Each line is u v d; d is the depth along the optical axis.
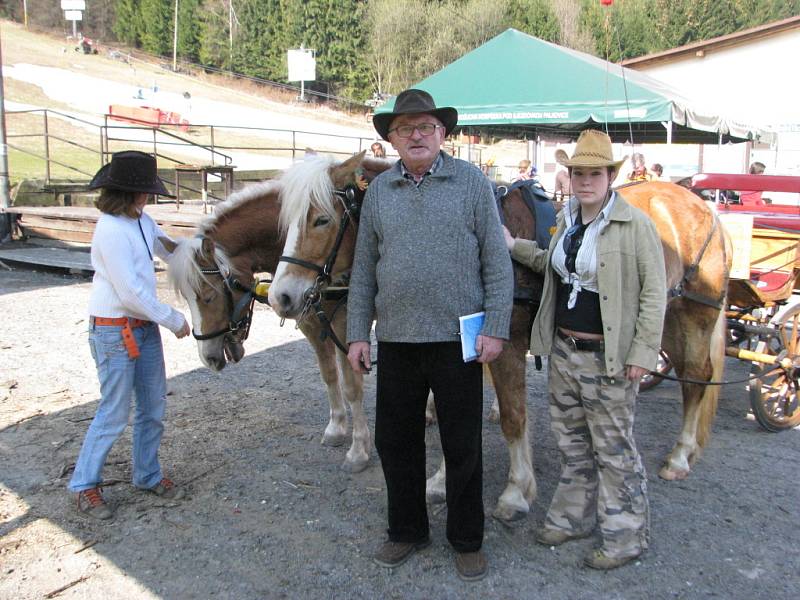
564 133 13.48
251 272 3.80
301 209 3.20
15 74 38.16
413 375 2.86
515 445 3.41
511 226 3.40
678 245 3.85
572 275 2.89
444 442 2.85
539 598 2.82
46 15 63.91
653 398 5.42
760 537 3.28
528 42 9.38
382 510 3.56
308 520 3.45
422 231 2.69
